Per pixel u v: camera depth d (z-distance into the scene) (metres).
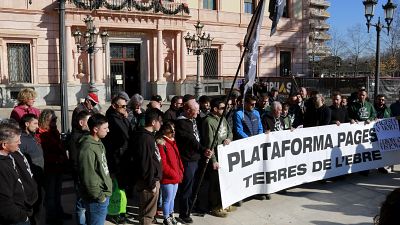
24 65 23.84
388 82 17.59
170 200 5.75
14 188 3.77
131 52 27.28
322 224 5.99
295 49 34.50
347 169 8.09
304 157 7.45
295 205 6.82
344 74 48.69
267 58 32.88
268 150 6.95
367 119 8.49
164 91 27.39
